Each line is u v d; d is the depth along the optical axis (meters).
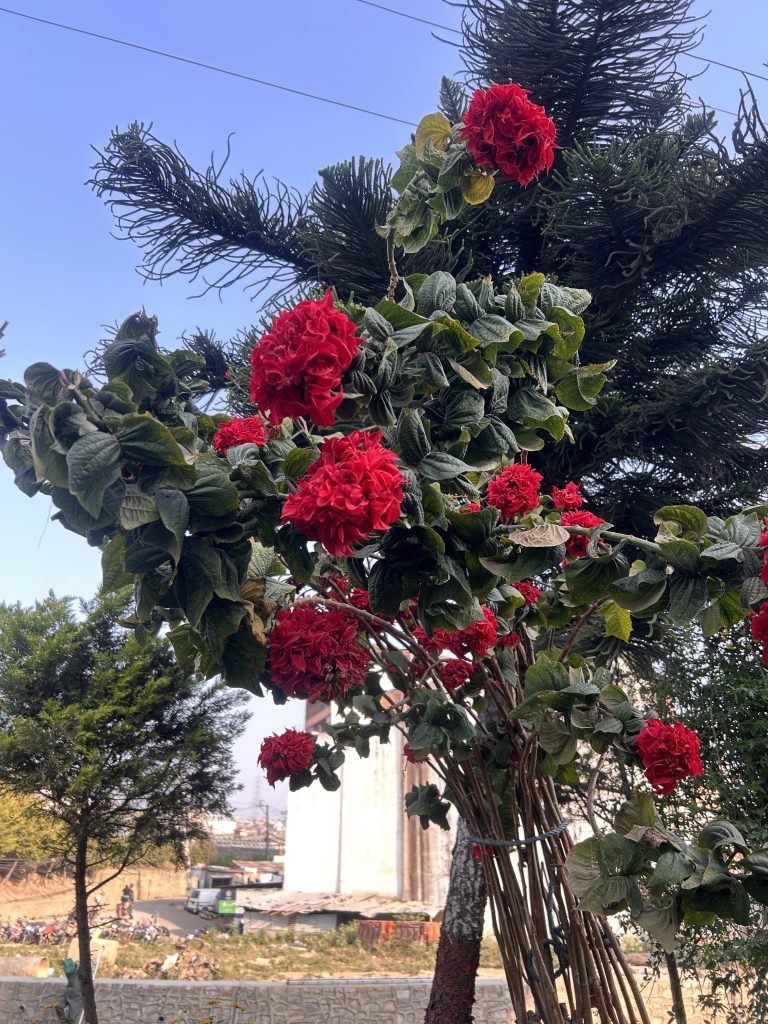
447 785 2.38
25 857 17.86
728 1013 4.63
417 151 2.12
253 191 6.31
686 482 6.05
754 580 1.57
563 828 2.12
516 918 2.11
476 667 2.38
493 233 5.89
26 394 1.41
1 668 7.00
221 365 6.49
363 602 2.38
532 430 2.03
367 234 5.38
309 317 1.35
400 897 17.09
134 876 23.41
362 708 2.50
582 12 5.18
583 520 1.97
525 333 1.78
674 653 4.82
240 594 1.63
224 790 7.32
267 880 27.30
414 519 1.46
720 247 5.36
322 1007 7.30
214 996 7.28
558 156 5.86
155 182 6.25
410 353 1.62
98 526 1.34
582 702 1.98
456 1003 4.54
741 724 4.38
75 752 6.62
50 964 11.56
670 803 4.35
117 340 1.62
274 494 1.45
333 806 19.30
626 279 5.23
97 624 7.23
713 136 4.79
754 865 1.62
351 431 1.71
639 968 6.61
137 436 1.23
